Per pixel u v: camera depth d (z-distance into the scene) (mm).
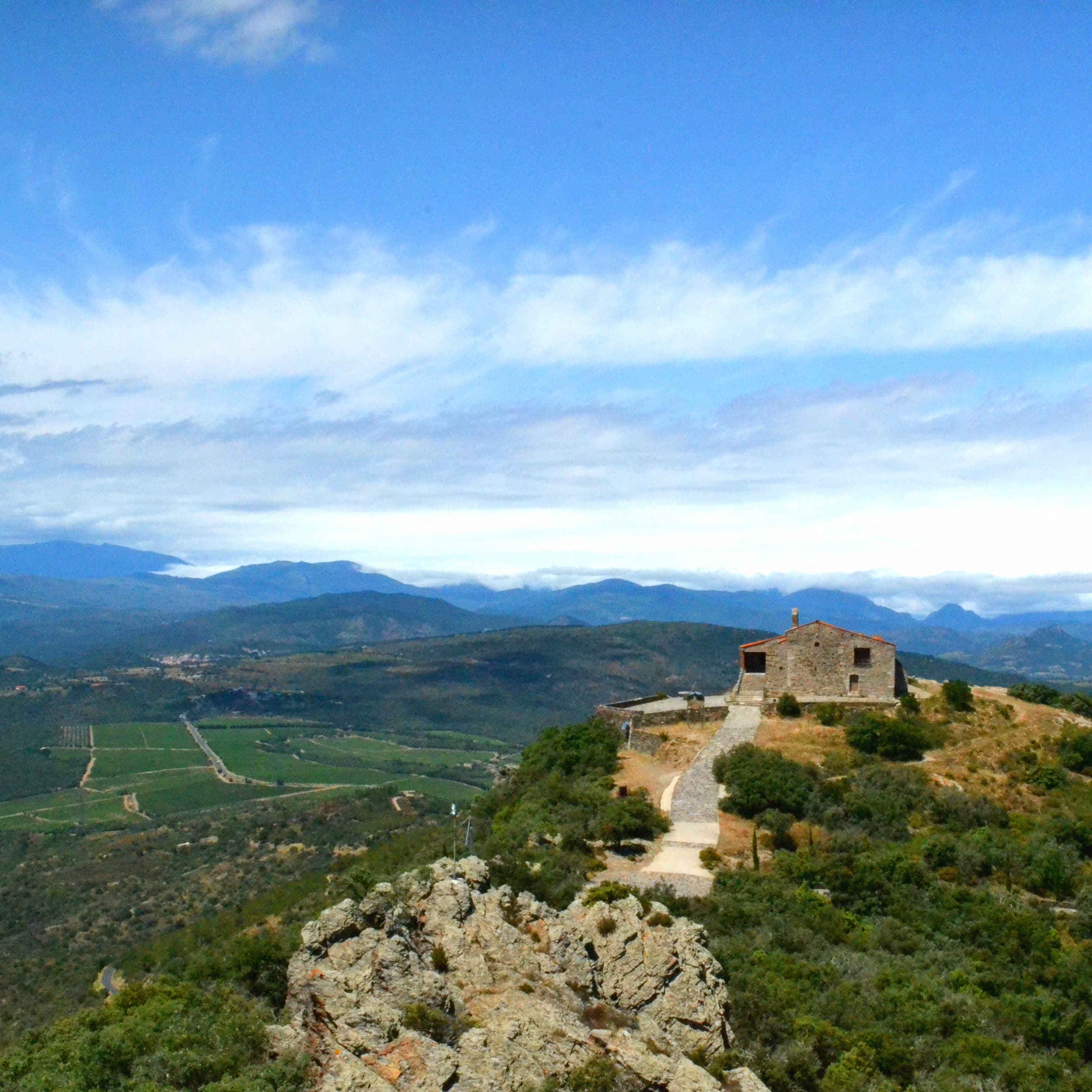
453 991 32500
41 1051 34875
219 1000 37844
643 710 85562
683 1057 31234
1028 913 55469
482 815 79375
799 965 44844
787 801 65688
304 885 88500
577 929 36469
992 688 93688
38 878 139125
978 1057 39406
